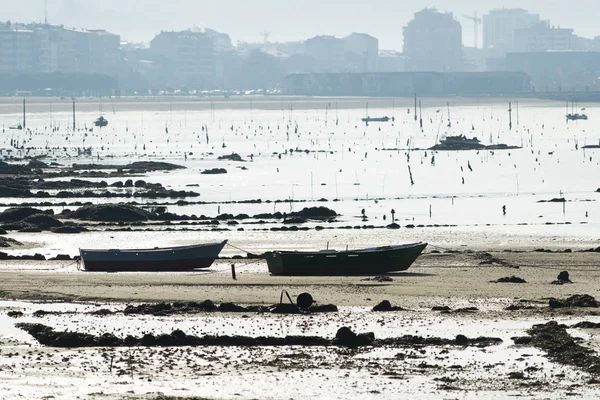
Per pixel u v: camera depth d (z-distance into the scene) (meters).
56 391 187.88
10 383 193.25
